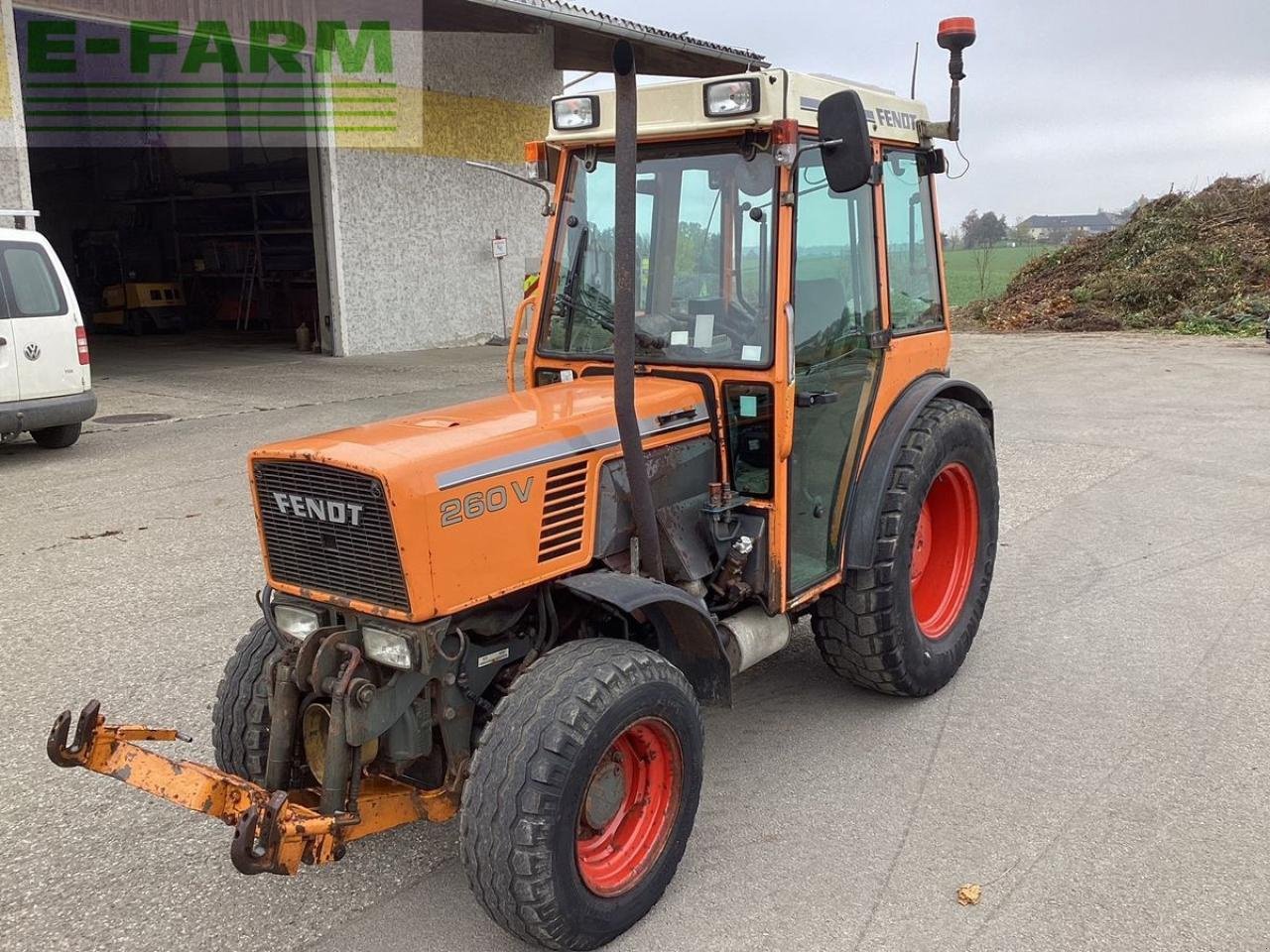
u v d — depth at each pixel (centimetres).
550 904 270
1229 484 786
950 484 455
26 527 703
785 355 339
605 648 295
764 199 342
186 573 605
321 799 275
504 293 1877
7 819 361
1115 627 520
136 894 320
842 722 425
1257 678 458
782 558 354
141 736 300
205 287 2197
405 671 287
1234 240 2089
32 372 879
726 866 330
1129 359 1530
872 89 402
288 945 297
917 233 445
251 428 1021
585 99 368
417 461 276
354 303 1633
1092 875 321
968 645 461
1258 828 344
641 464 303
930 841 341
